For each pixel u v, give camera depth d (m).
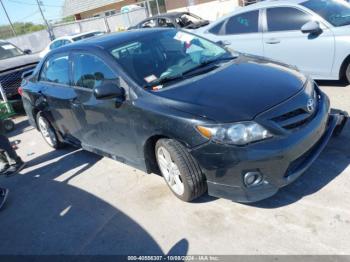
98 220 3.64
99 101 3.97
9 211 4.25
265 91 3.17
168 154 3.37
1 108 7.52
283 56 6.03
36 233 3.68
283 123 2.95
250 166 2.87
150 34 4.38
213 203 3.43
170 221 3.34
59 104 4.79
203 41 4.54
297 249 2.70
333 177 3.43
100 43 4.24
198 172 3.23
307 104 3.17
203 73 3.73
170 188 3.62
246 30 6.45
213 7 21.73
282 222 3.00
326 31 5.45
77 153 5.48
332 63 5.50
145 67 3.81
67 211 3.94
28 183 4.88
